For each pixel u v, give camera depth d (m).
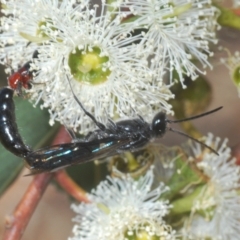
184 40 0.17
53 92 0.17
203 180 0.18
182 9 0.17
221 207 0.18
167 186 0.18
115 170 0.18
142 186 0.18
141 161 0.18
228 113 0.22
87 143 0.17
